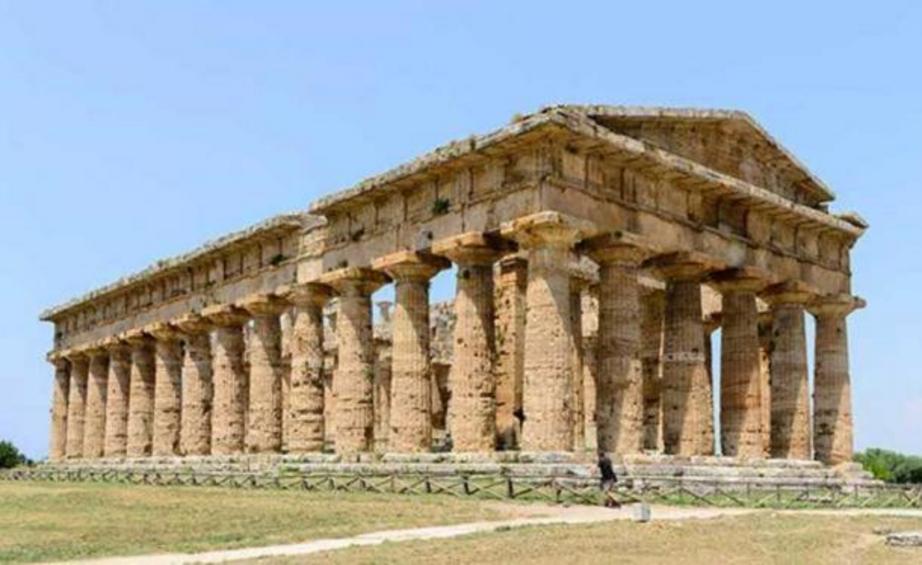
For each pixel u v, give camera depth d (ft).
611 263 147.43
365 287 174.09
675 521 96.48
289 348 255.70
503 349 172.35
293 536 91.81
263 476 160.15
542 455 131.13
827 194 187.52
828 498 134.21
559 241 137.69
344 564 71.92
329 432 251.60
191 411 224.33
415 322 159.22
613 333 145.89
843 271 188.65
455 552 77.46
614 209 146.10
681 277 159.02
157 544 88.22
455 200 152.05
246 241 202.08
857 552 82.43
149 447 247.91
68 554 81.66
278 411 199.00
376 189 163.02
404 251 158.10
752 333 165.89
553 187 138.10
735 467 146.10
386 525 98.43
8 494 158.71
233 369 212.23
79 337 281.33
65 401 297.33
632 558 76.13
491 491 123.75
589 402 200.13
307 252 187.73
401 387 157.79
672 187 156.35
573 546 80.33
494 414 148.46
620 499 120.26
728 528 92.73
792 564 75.25
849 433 184.34
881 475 347.36
